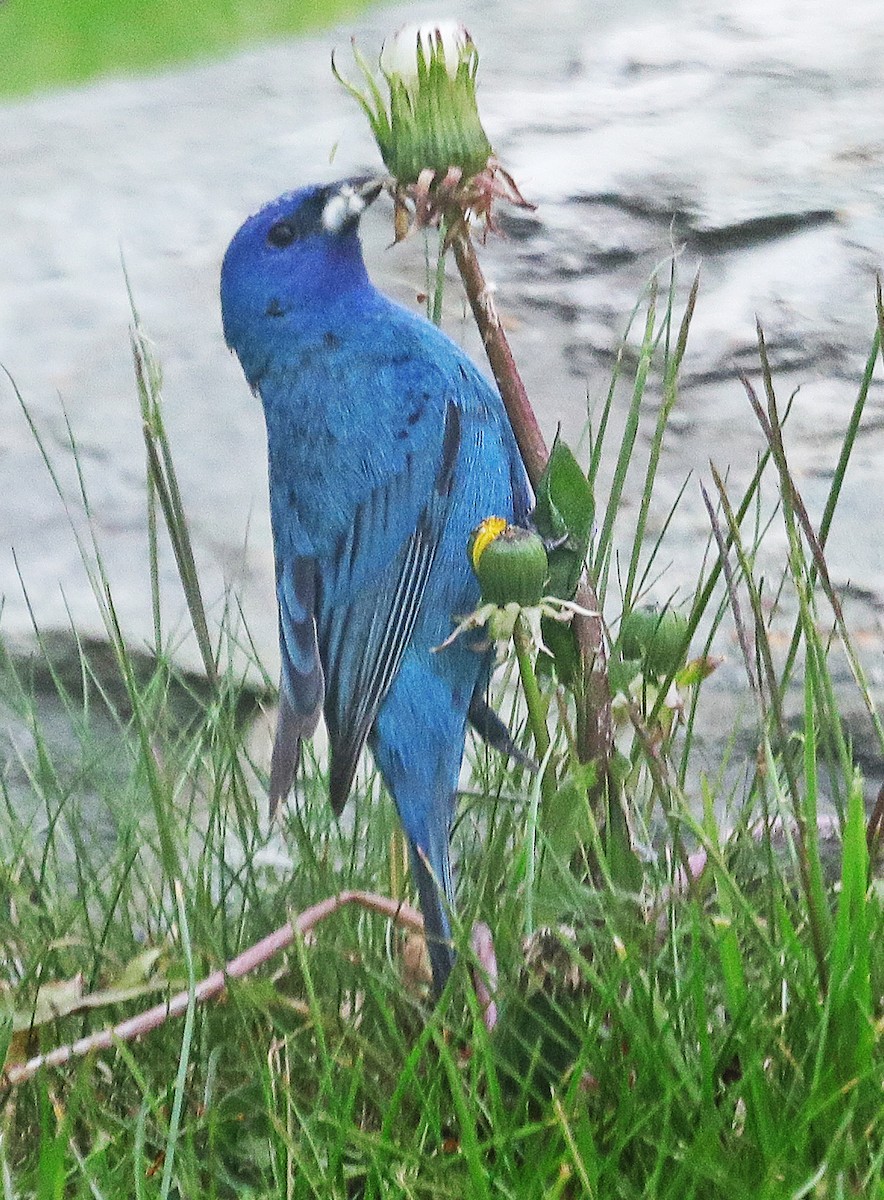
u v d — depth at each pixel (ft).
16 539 30.68
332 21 69.36
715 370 32.01
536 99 44.88
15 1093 16.94
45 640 26.73
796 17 50.70
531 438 16.79
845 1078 14.44
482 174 15.56
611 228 36.47
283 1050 17.25
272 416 20.67
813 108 42.42
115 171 47.19
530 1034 16.11
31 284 40.57
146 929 19.53
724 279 35.06
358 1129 15.52
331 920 18.10
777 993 15.99
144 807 21.26
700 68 46.68
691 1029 15.52
